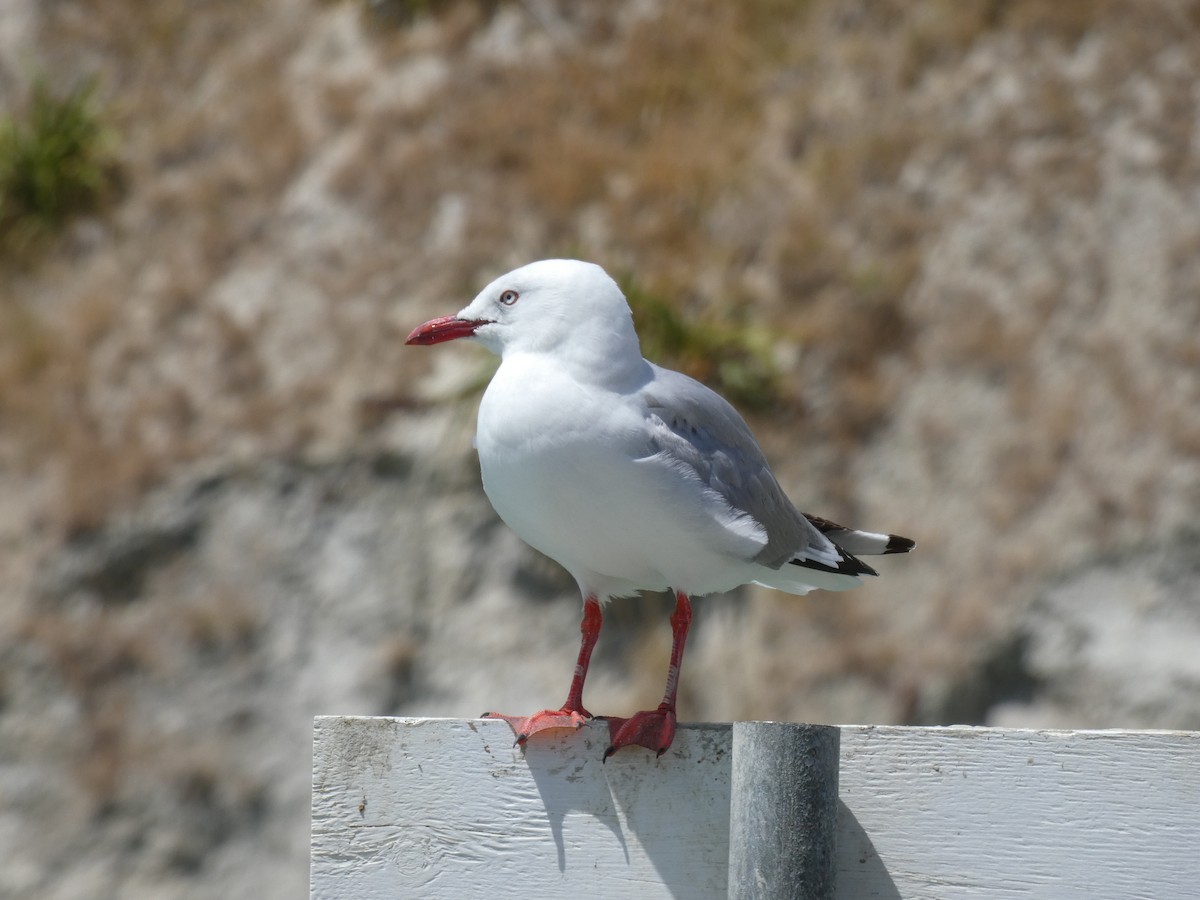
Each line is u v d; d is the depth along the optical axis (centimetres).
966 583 1362
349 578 1409
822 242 1570
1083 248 1534
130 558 1430
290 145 1725
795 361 1498
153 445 1483
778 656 1345
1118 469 1392
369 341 1530
